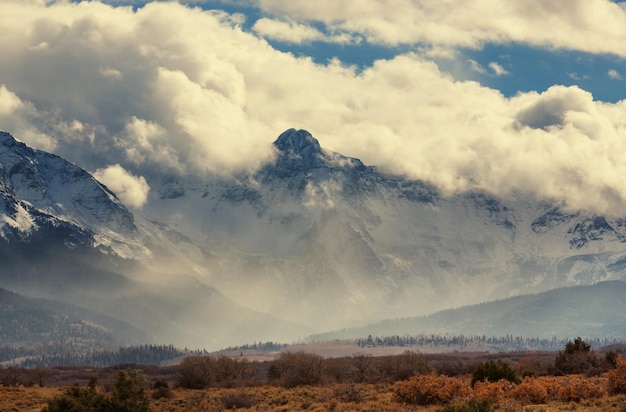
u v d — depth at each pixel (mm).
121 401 115188
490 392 126688
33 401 151875
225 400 148125
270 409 136250
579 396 125062
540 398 124438
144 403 117375
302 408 136000
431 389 130250
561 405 119250
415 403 130000
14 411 140000
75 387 115562
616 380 127750
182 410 141500
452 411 111625
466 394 129625
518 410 114188
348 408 128375
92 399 114250
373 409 123562
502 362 149750
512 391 126750
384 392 151625
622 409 108625
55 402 112438
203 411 139125
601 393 125312
